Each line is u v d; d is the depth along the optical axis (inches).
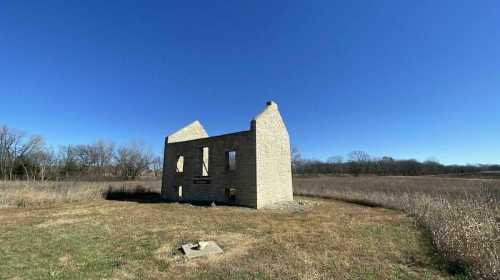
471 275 225.3
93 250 310.5
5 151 1770.4
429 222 400.8
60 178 1690.5
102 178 2306.8
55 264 265.6
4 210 658.2
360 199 777.6
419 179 1596.9
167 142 983.0
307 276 225.5
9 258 283.6
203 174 874.8
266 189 714.2
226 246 326.0
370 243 332.2
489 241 253.1
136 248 317.7
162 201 856.9
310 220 493.7
